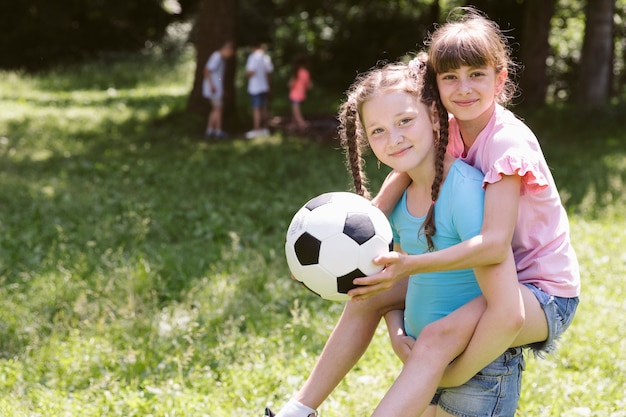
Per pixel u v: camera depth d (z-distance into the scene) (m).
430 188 2.99
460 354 2.84
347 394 4.11
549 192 2.92
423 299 3.02
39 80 25.06
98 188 9.59
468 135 3.04
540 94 17.55
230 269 6.24
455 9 3.30
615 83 21.47
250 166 11.08
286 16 24.92
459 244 2.71
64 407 3.90
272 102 20.48
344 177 10.47
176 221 7.94
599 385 4.29
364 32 22.44
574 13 22.00
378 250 2.85
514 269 2.78
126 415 3.90
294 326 5.03
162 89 24.44
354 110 3.13
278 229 7.79
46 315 5.28
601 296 5.78
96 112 18.03
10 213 8.26
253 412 3.94
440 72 2.92
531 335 2.90
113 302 5.48
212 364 4.57
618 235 7.59
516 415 3.91
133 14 32.44
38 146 12.98
